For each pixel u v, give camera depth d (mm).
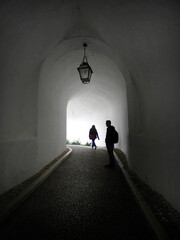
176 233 2363
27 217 3021
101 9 3896
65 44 5801
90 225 2764
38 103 5852
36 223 2826
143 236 2475
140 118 4883
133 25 3520
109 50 5586
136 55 4133
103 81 9609
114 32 4324
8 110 4332
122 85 7758
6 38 3514
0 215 2846
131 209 3320
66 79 8930
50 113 7387
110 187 4605
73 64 7762
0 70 3812
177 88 2873
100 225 2762
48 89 6977
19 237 2459
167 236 2260
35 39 4355
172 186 3055
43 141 6438
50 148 7453
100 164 7617
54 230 2625
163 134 3395
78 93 13023
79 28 5082
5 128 4219
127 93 6336
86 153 11023
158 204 3205
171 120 3080
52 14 3979
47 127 6965
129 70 5195
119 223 2820
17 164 4496
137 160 5172
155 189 3803
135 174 5332
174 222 2629
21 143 4699
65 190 4383
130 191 4254
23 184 4535
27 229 2652
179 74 2797
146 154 4336
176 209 2914
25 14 3451
